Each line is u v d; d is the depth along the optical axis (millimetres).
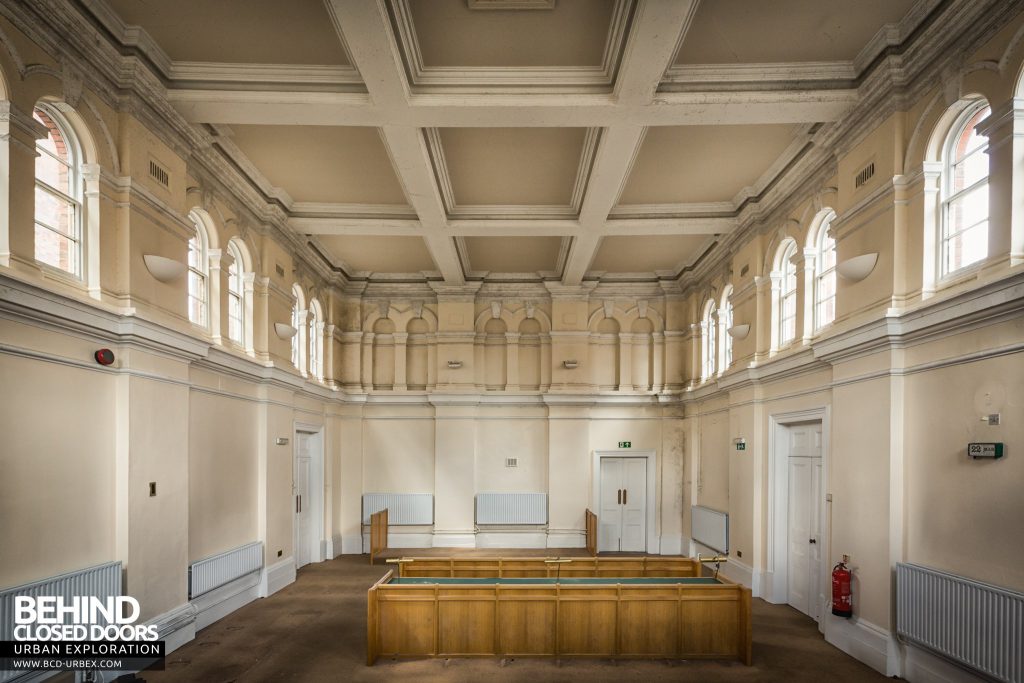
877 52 6742
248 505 10242
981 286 5426
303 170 9859
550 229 11703
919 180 6617
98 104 6480
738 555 11367
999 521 5457
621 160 8742
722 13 6211
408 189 9773
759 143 8828
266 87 7301
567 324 15938
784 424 10242
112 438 6574
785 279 10320
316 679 6953
